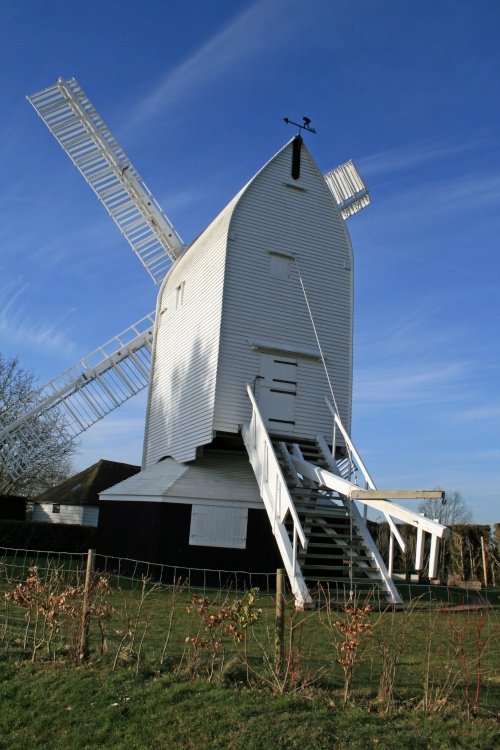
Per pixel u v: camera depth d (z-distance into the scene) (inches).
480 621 453.1
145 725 302.5
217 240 893.2
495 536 1154.7
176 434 933.2
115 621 494.9
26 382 1836.9
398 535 635.5
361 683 355.3
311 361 885.2
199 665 359.6
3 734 309.4
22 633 436.8
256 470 772.0
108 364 1212.5
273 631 486.9
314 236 922.7
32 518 1861.5
